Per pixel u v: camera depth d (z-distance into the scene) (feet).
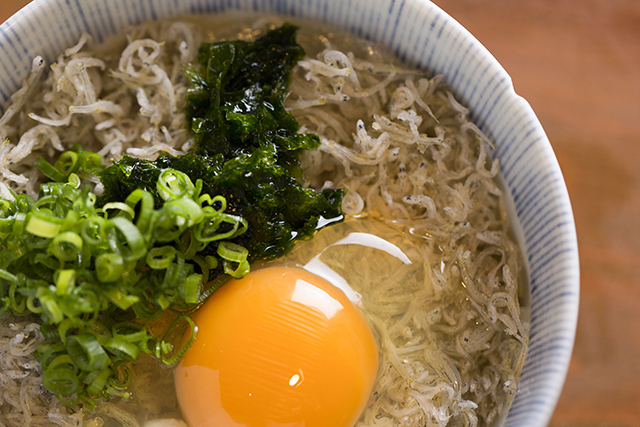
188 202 0.66
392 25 0.72
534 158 0.69
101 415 0.70
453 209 0.74
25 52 0.70
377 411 0.71
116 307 0.68
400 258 0.74
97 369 0.66
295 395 0.67
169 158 0.70
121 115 0.75
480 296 0.73
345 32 0.74
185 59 0.74
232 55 0.73
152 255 0.66
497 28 0.88
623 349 0.85
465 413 0.71
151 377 0.70
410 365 0.72
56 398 0.69
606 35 0.88
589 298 0.86
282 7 0.73
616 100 0.88
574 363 0.85
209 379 0.67
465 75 0.71
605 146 0.88
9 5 0.82
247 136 0.71
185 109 0.74
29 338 0.70
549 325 0.68
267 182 0.70
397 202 0.75
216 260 0.69
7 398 0.69
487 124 0.72
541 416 0.65
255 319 0.68
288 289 0.69
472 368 0.73
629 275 0.86
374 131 0.75
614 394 0.84
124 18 0.73
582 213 0.87
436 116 0.75
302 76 0.75
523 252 0.72
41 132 0.73
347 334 0.69
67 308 0.65
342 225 0.74
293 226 0.72
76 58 0.73
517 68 0.88
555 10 0.88
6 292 0.68
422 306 0.73
